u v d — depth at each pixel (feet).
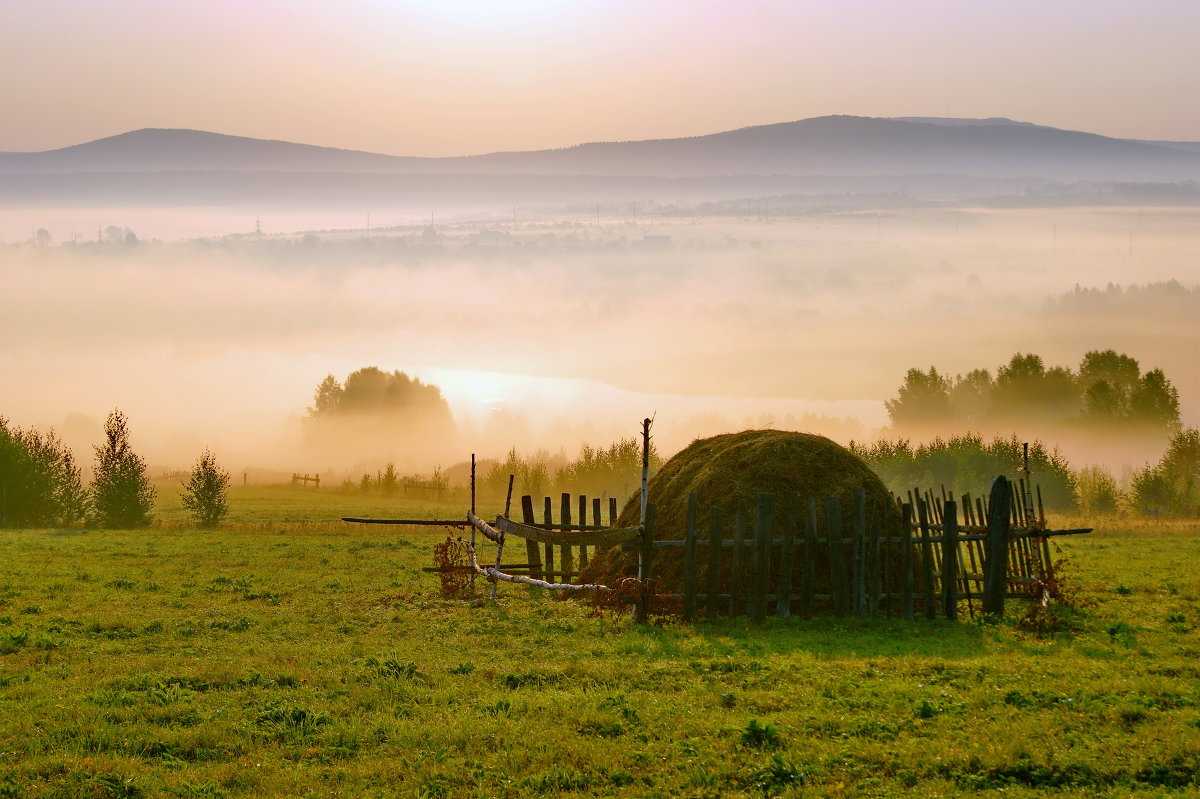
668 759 34.60
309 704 41.42
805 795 31.30
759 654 49.62
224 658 50.16
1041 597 63.26
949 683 43.45
